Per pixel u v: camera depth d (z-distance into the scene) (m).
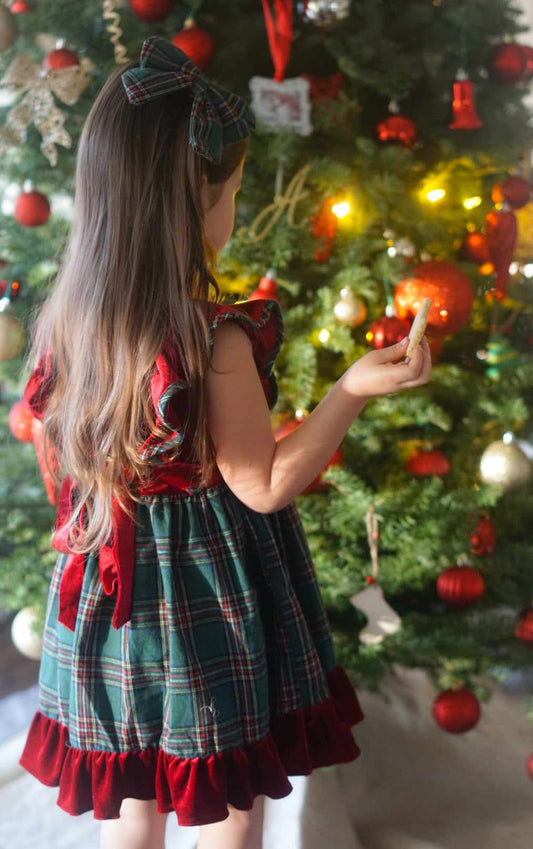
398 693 1.95
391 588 1.68
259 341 1.18
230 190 1.23
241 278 1.65
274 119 1.55
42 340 1.25
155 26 1.62
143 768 1.20
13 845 1.61
